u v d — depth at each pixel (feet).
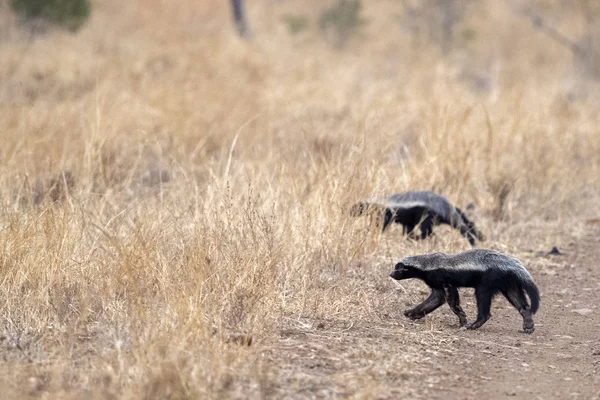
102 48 221.05
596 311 94.63
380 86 205.16
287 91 191.11
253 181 111.34
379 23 319.47
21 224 91.91
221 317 77.71
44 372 65.26
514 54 298.76
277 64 219.20
